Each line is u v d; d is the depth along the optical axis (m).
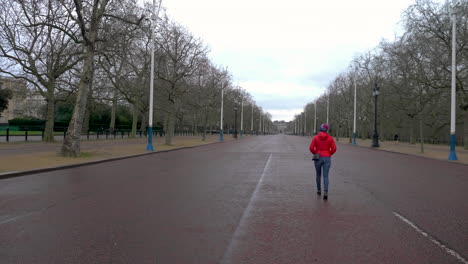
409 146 40.91
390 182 11.72
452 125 21.73
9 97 40.50
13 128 43.81
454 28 21.53
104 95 50.03
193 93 43.03
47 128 27.83
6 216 6.56
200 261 4.45
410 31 29.94
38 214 6.72
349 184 11.13
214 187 10.13
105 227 5.90
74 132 17.17
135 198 8.35
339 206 7.80
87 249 4.84
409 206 7.86
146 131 53.69
